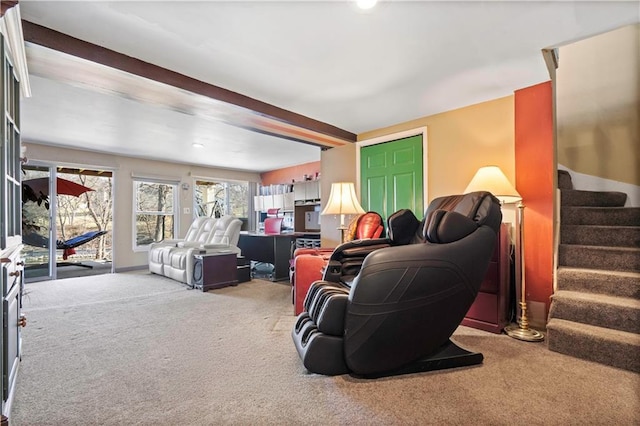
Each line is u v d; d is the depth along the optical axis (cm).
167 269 483
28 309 320
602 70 335
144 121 383
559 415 143
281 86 276
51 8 173
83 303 344
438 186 344
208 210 795
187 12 177
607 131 332
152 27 192
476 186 264
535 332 247
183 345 225
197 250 423
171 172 651
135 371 185
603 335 200
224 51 219
